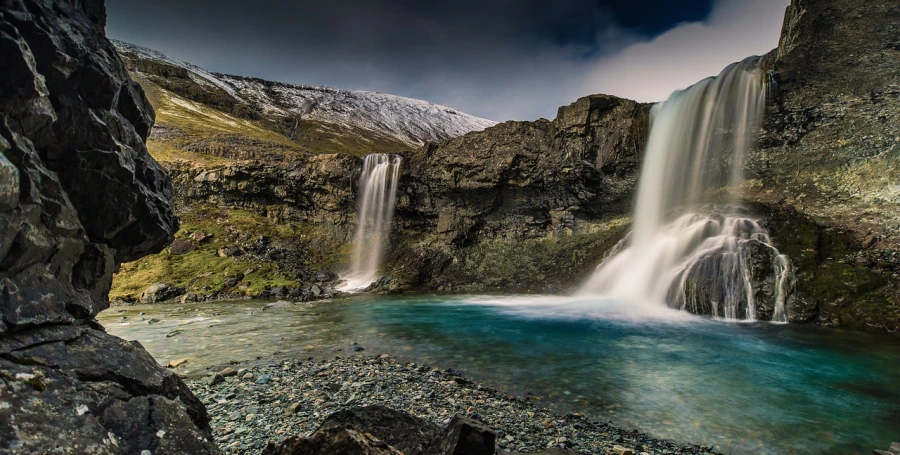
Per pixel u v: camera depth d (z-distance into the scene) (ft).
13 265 15.06
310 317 81.61
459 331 67.92
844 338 60.08
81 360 15.74
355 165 161.89
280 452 16.79
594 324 72.74
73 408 13.58
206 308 92.12
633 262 102.17
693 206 107.04
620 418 33.37
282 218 164.25
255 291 112.06
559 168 128.47
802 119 97.91
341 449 16.01
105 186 20.80
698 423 32.50
